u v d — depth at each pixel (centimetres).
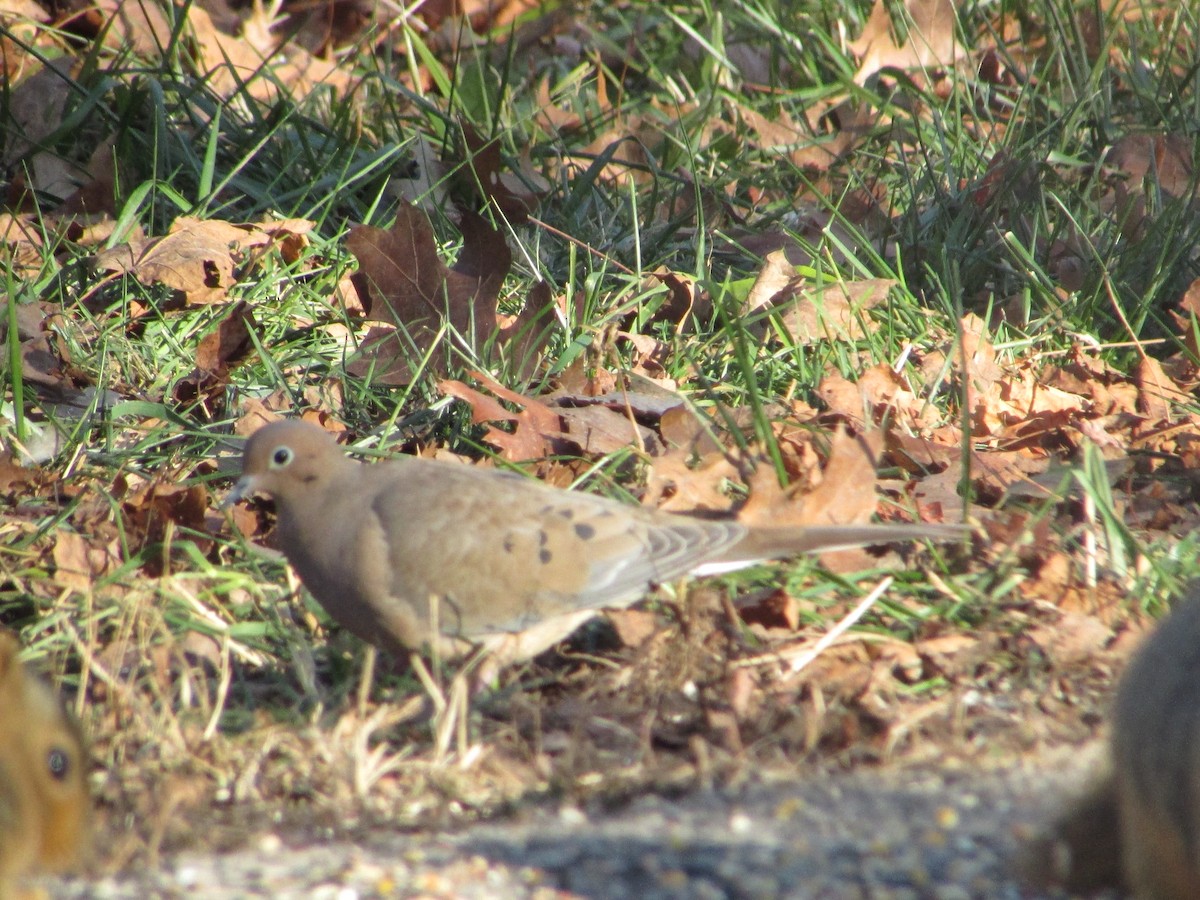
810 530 791
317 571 761
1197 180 1316
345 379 1103
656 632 756
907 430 1045
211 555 907
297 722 724
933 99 1545
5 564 866
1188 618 511
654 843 594
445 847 602
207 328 1160
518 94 1728
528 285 1248
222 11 1872
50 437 1023
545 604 749
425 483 761
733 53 1820
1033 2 1784
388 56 1691
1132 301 1260
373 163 1338
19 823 576
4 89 1430
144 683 755
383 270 1118
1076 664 768
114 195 1316
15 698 588
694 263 1314
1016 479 984
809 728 687
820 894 545
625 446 998
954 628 803
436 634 750
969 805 622
